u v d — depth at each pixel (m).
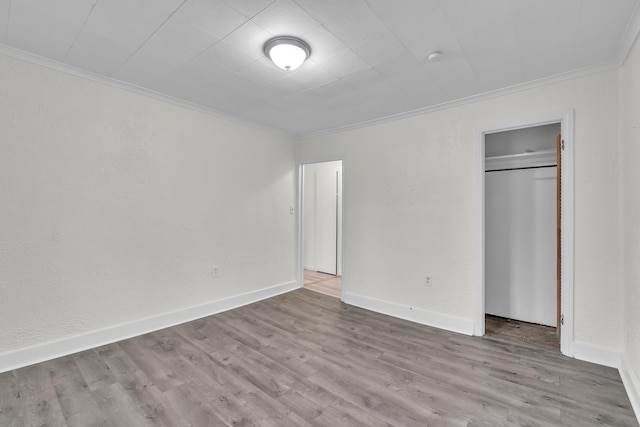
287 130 4.20
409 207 3.34
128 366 2.27
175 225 3.13
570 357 2.42
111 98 2.67
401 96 2.91
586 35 1.91
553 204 3.07
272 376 2.16
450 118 3.05
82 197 2.52
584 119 2.34
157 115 2.98
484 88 2.71
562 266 2.48
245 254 3.84
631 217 1.97
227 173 3.61
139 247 2.87
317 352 2.53
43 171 2.33
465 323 2.94
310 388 2.02
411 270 3.32
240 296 3.76
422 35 1.93
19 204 2.22
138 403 1.85
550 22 1.78
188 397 1.91
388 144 3.52
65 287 2.44
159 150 3.00
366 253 3.71
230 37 1.97
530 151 3.15
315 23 1.82
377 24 1.82
